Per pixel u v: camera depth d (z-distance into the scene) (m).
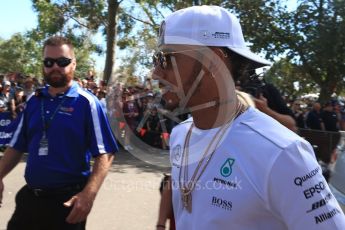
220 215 1.01
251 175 0.98
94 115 2.53
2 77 10.96
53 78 2.54
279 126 1.02
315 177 0.96
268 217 0.99
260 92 1.44
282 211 0.96
